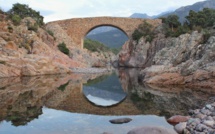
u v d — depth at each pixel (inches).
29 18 2284.7
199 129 378.3
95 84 1262.3
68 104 657.6
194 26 2316.7
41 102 667.4
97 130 405.7
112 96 867.4
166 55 1621.6
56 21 3282.5
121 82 1374.3
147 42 2861.7
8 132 389.7
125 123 454.6
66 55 2402.8
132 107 636.1
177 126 410.6
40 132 391.9
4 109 565.9
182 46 1427.2
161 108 610.2
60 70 1763.0
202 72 1019.3
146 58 2824.8
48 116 504.1
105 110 590.2
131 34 3284.9
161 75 1185.4
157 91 944.9
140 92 938.1
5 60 1422.2
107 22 3297.2
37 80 1256.8
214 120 419.2
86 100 751.1
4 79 1255.5
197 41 1328.7
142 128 378.6
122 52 3248.0
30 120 467.5
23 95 778.8
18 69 1441.9
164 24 2970.0
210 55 1052.5
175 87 1047.0
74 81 1326.3
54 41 2556.6
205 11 2677.2
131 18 3280.0
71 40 3169.3
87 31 3314.5
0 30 1752.0
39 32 2208.4
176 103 677.3
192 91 918.4
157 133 362.0
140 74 1455.5
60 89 964.6
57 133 387.5
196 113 482.6
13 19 1993.1
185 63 1164.5
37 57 1631.4
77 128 416.8
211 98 738.2
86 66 2432.3
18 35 1854.1
